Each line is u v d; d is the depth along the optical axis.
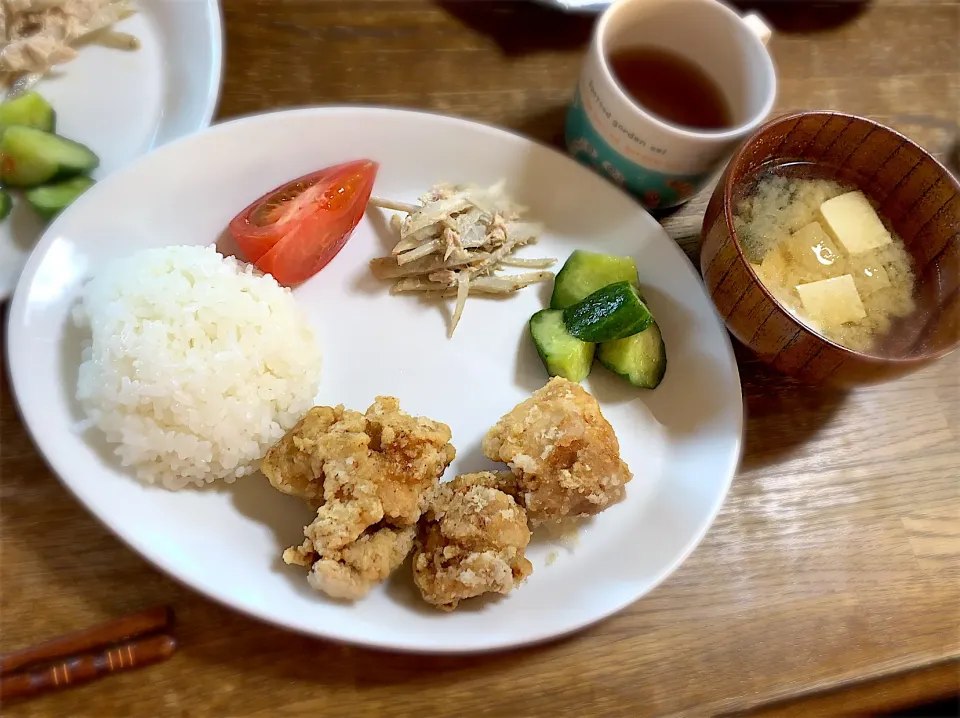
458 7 0.40
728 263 0.31
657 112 0.35
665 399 0.34
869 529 0.34
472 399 0.33
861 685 0.31
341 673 0.28
